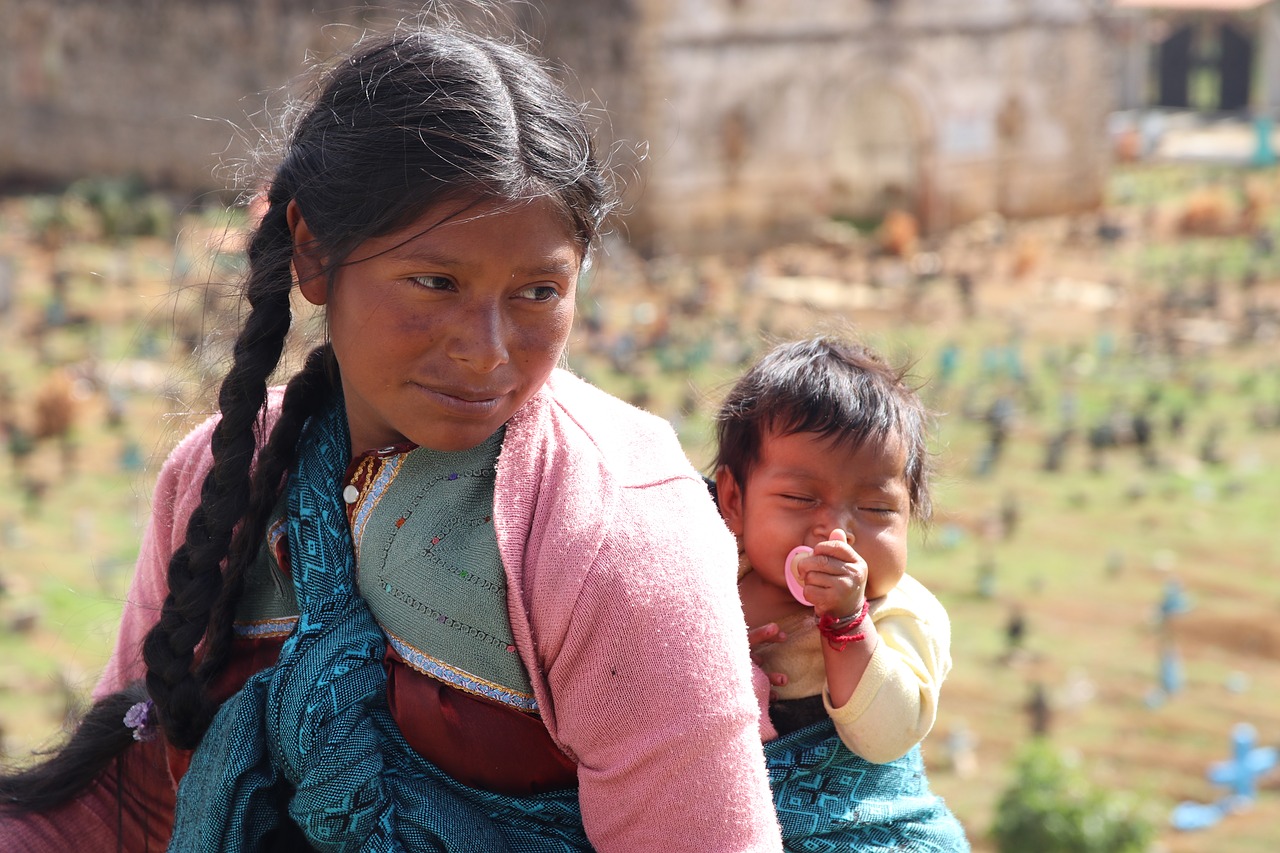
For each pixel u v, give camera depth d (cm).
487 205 143
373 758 152
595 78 2672
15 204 3002
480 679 153
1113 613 1253
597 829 149
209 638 166
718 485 211
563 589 147
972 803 935
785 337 233
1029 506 1507
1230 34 5584
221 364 184
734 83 2773
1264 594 1282
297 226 158
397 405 151
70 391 1591
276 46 2933
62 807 183
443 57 150
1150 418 1789
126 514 1345
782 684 189
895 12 2962
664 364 1883
